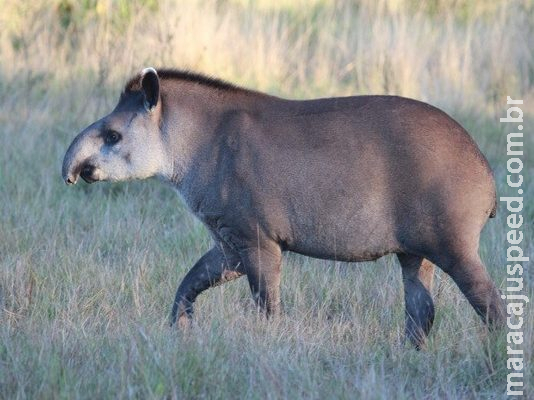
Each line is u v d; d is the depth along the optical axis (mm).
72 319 22938
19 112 39000
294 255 27656
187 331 21969
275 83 42938
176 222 30906
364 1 50750
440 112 21781
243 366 20234
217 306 23688
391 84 42625
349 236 21672
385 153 21281
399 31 45625
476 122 39812
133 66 40594
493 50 44938
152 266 26641
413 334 22500
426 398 19438
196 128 22891
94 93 40188
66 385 18719
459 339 22078
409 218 21250
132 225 29844
